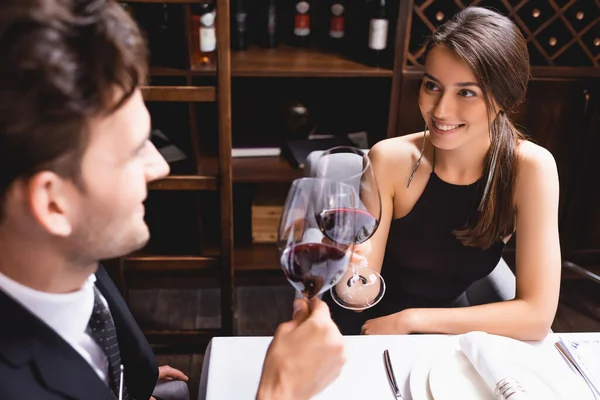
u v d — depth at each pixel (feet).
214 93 6.34
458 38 4.54
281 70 7.71
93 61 1.96
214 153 8.50
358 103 9.14
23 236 2.29
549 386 3.57
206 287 9.17
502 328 4.58
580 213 9.15
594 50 8.27
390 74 7.84
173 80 7.84
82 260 2.50
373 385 3.72
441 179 5.39
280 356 2.61
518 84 4.70
